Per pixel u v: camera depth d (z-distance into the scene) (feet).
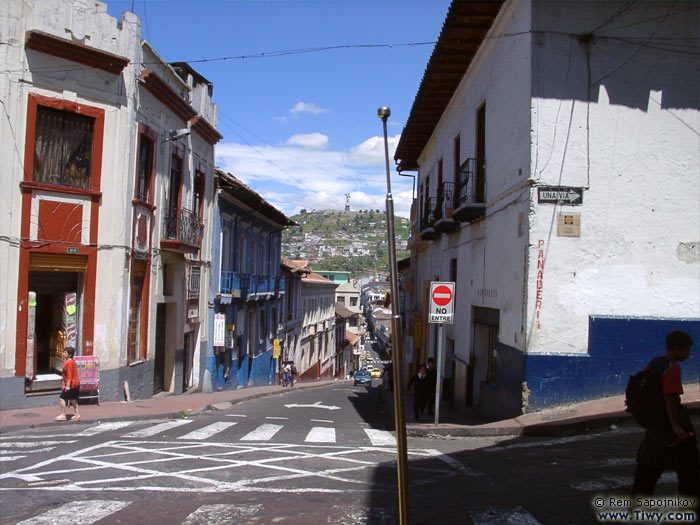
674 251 35.37
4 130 44.78
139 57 53.11
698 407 28.68
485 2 39.55
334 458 28.40
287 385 104.22
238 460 27.81
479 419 45.65
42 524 17.60
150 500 20.39
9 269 45.37
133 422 42.73
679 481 16.81
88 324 49.32
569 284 35.06
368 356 301.84
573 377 34.78
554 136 35.27
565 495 19.71
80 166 49.08
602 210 35.22
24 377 46.16
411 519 17.71
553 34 35.47
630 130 35.53
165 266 63.52
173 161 62.95
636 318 34.96
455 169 59.62
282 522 17.76
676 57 35.76
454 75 54.54
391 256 10.72
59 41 46.42
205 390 73.72
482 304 46.39
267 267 110.01
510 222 38.93
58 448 30.91
